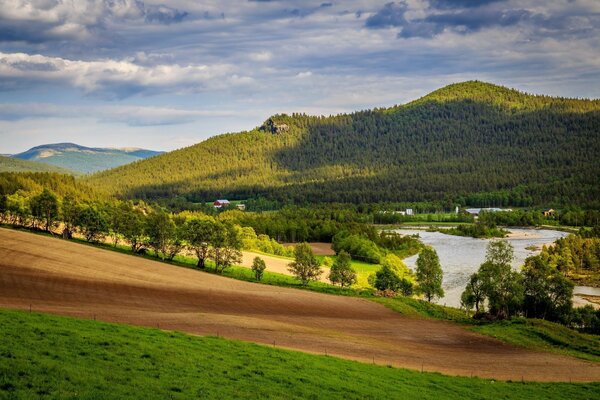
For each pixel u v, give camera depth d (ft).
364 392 127.34
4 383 94.79
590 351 239.91
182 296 284.61
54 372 103.35
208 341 153.48
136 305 239.09
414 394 135.03
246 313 255.09
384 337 234.38
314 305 304.09
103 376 106.42
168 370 117.39
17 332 125.80
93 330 142.61
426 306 330.95
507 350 229.45
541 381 178.60
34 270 301.22
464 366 191.62
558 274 358.84
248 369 129.08
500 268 332.80
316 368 142.31
